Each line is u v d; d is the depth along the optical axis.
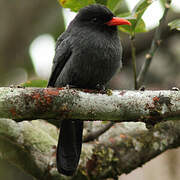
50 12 18.39
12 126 9.92
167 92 8.31
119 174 10.51
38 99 7.95
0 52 17.53
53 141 10.51
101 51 9.85
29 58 18.03
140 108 8.24
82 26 10.17
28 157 10.06
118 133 10.77
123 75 17.23
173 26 9.43
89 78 10.11
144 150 10.52
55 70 10.48
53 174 10.10
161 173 13.51
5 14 17.89
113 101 8.25
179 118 8.36
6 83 17.23
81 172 10.25
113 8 10.81
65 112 8.16
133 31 9.97
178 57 17.33
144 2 9.71
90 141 10.75
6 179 13.45
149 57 10.38
